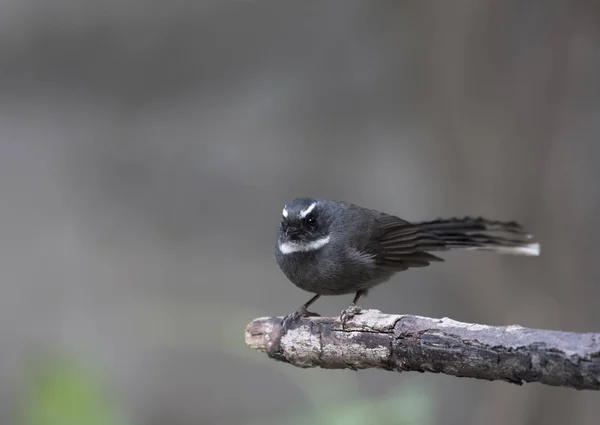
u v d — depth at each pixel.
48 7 17.34
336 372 10.02
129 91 18.38
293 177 18.59
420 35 14.25
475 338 5.39
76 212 18.06
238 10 17.64
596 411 12.09
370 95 17.89
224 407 15.03
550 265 12.71
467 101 13.52
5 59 17.77
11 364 14.72
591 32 12.80
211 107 18.69
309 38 17.83
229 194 18.62
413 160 17.14
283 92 18.47
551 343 5.00
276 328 6.89
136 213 18.33
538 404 12.31
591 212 12.64
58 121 18.38
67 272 17.17
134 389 15.07
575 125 12.88
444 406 13.68
